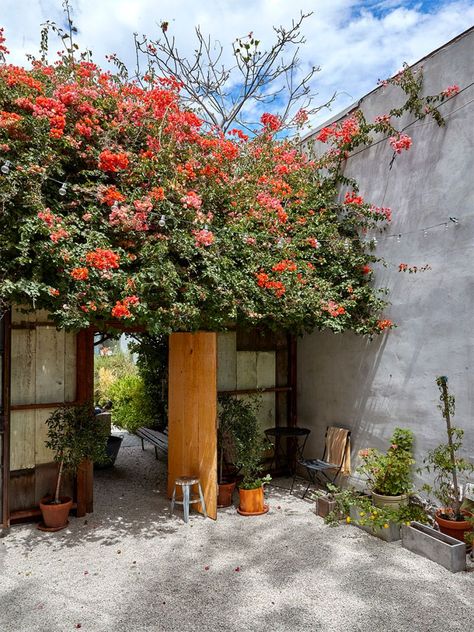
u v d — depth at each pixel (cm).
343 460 521
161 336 729
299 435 560
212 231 431
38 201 346
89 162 400
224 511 488
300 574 350
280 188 502
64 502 449
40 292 347
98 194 377
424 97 444
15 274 348
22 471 455
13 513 446
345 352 541
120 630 282
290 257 476
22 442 454
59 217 357
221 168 460
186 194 416
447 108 422
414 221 454
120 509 496
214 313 420
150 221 389
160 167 406
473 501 391
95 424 457
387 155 487
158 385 797
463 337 401
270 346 611
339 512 454
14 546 402
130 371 1173
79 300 350
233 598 317
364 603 309
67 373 475
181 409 514
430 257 436
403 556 379
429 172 439
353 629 281
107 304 353
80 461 444
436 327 427
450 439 396
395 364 472
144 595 322
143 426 791
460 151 408
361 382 516
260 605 308
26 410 456
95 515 478
